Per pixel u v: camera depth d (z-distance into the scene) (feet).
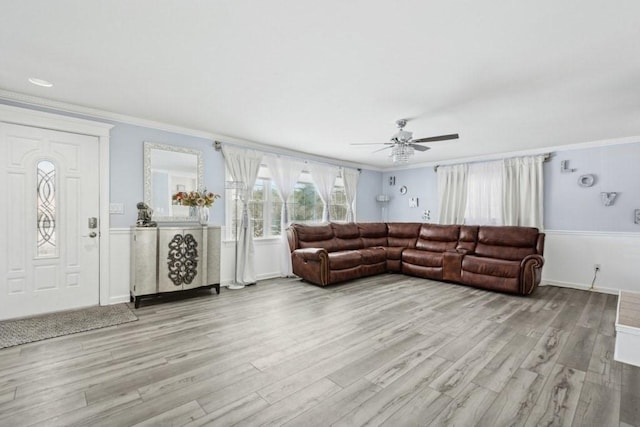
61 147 10.68
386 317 10.55
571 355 7.76
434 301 12.61
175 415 5.29
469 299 12.95
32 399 5.71
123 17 5.82
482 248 16.67
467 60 7.30
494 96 9.47
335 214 21.13
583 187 15.25
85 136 11.16
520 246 15.46
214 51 7.06
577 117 11.39
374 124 12.52
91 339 8.42
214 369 6.88
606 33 6.08
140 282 11.28
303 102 10.16
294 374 6.72
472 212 18.88
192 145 13.75
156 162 12.68
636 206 13.93
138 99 10.09
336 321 10.09
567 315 10.93
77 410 5.41
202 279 12.73
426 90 9.08
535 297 13.44
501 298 13.17
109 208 11.56
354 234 19.52
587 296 13.73
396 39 6.47
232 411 5.43
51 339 8.39
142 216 11.77
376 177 23.94
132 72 8.14
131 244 12.00
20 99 9.78
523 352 7.92
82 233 11.10
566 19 5.67
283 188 17.34
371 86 8.86
